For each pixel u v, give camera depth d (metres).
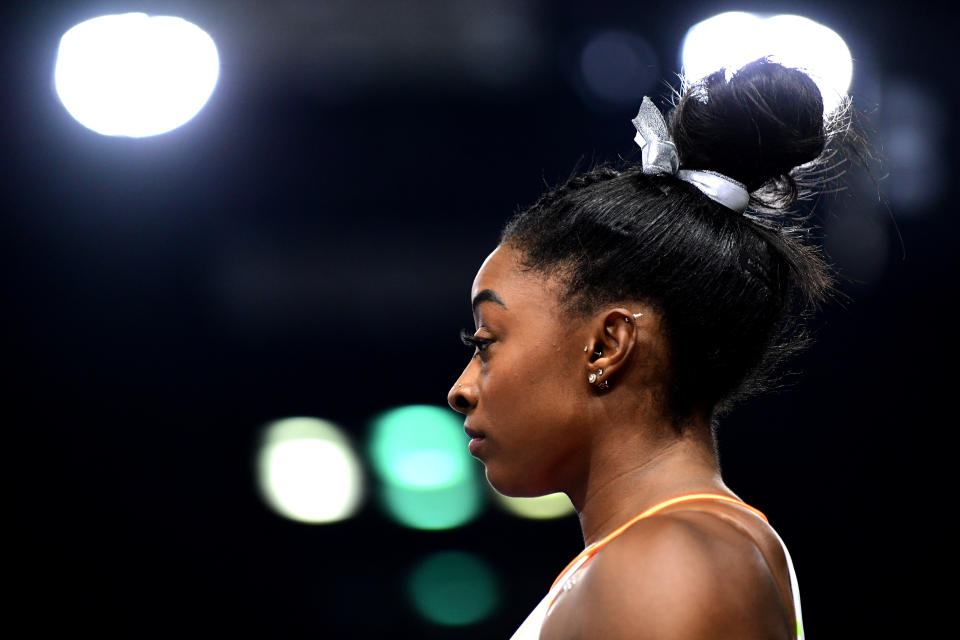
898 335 18.95
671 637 4.02
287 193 19.03
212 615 18.86
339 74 18.78
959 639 18.84
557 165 18.78
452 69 18.72
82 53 18.41
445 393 18.92
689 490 4.78
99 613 18.91
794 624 4.75
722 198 5.01
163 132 18.73
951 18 18.02
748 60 5.38
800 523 19.38
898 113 18.25
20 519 19.12
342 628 18.52
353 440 18.92
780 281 5.08
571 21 18.42
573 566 4.91
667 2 18.16
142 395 19.16
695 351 4.85
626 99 18.44
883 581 19.19
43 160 18.80
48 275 19.11
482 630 18.31
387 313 19.02
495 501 18.61
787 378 19.33
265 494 18.98
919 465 19.12
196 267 19.12
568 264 4.90
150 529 19.09
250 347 19.09
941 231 18.41
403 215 19.06
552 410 4.91
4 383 19.14
